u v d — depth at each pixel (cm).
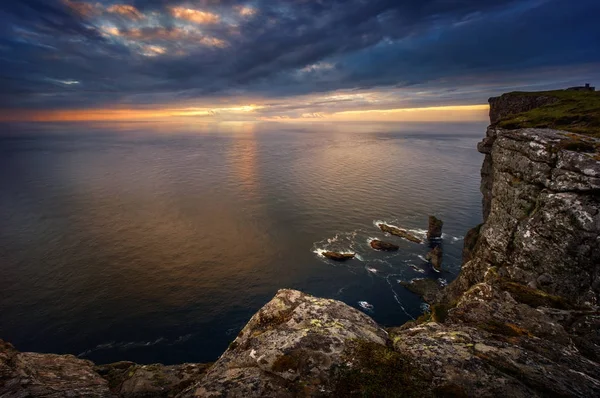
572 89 6219
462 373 652
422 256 7294
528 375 664
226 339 5050
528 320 1043
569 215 1914
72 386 884
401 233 8625
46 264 7644
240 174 19500
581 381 663
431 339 805
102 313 5706
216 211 11819
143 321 5475
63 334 5178
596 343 1012
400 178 16712
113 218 11150
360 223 9781
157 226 10338
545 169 2216
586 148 2141
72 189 15762
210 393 645
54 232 9781
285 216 10850
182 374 1033
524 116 3922
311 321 870
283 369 683
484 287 1252
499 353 743
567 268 1848
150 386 963
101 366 1096
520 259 2166
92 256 8094
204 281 6806
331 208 11519
